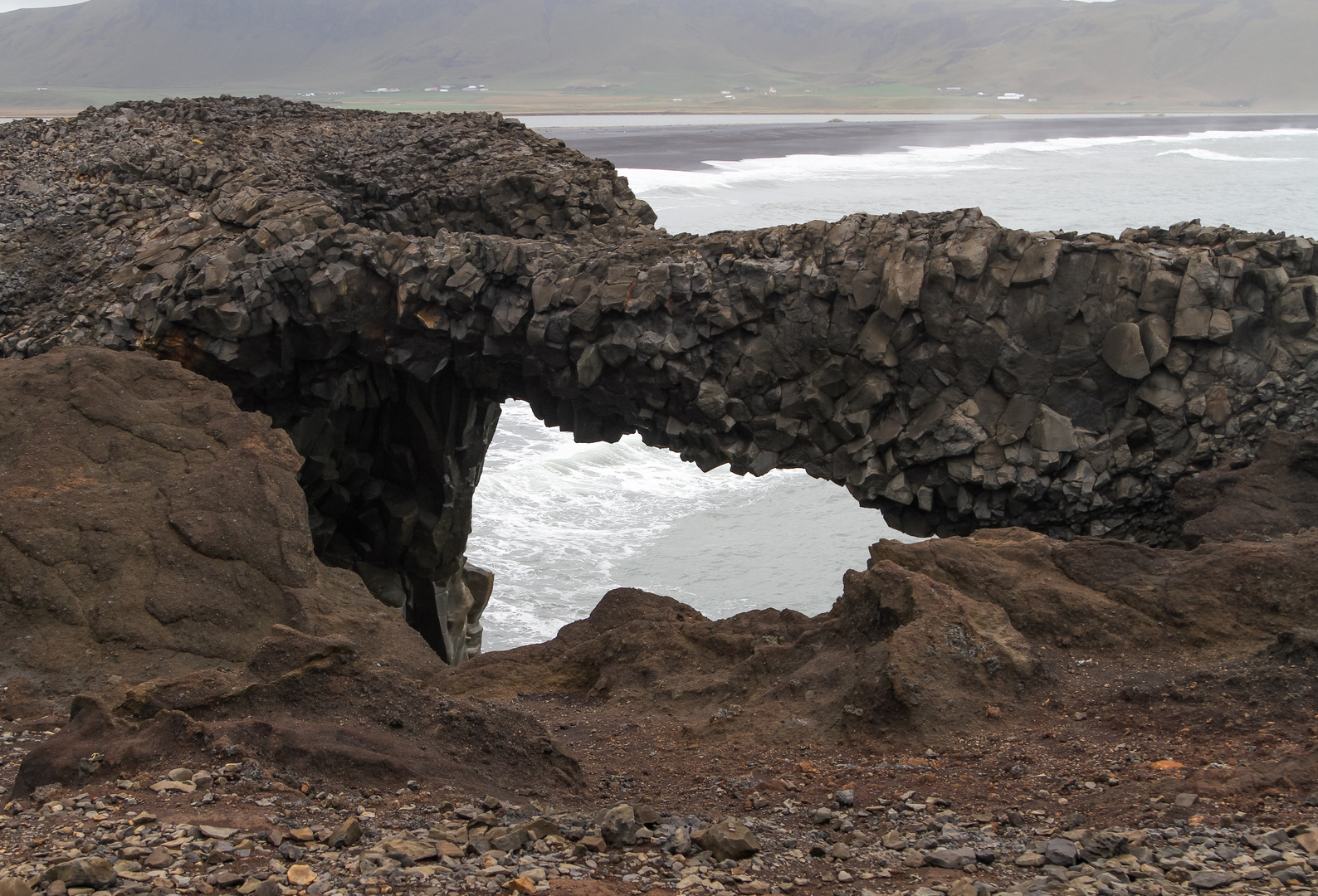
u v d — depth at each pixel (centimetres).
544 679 1170
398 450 2500
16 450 1342
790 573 2880
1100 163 12725
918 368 1802
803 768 815
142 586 1178
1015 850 620
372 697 814
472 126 2881
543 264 1997
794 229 1941
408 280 2028
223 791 657
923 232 1831
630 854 611
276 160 2741
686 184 8881
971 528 1844
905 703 849
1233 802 639
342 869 546
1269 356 1664
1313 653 807
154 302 2122
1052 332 1744
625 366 1961
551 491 3422
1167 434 1686
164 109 3019
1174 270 1703
